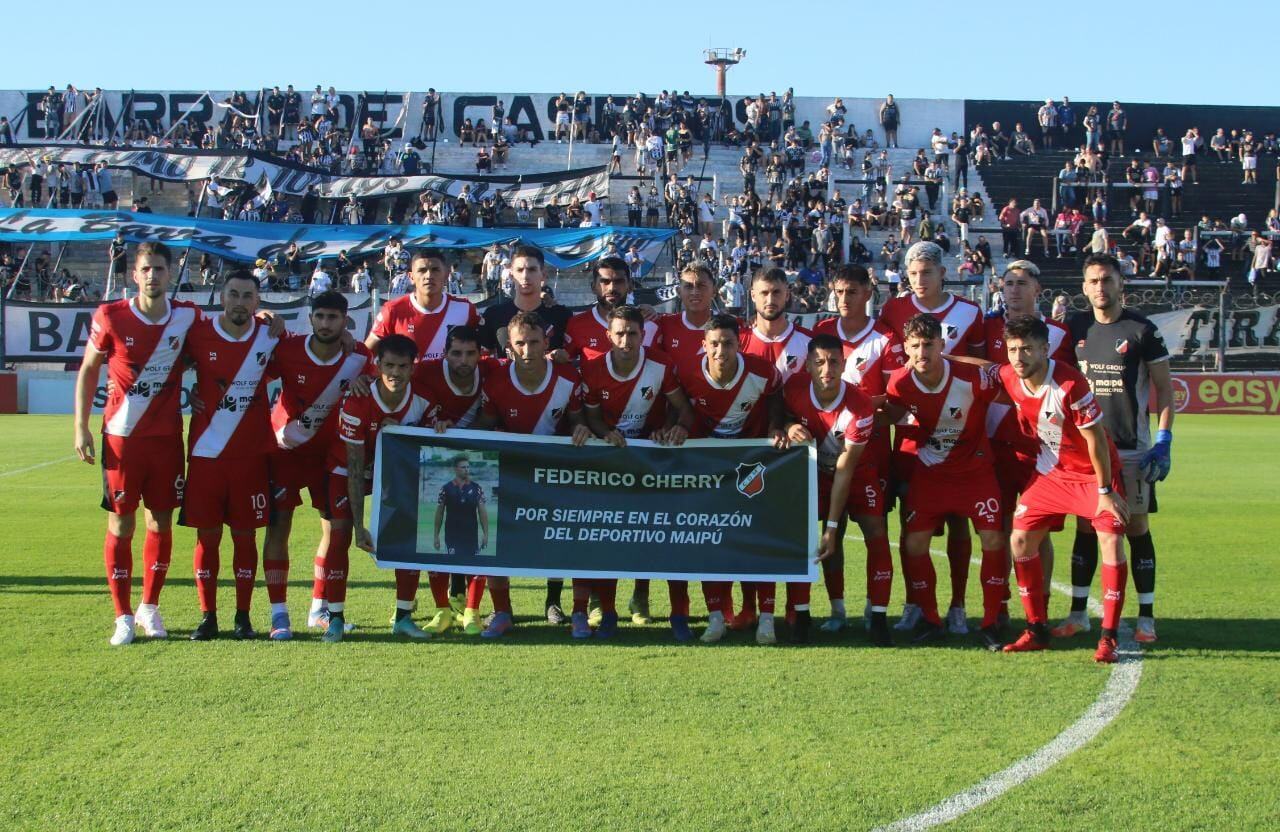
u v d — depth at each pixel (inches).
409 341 252.7
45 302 953.5
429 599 305.3
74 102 1440.7
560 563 259.4
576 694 213.0
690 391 262.8
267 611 286.4
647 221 1296.8
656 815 158.1
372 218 1235.2
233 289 245.4
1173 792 166.4
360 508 250.5
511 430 265.6
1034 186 1466.5
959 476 253.0
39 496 501.4
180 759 178.5
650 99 1515.7
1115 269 260.4
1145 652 245.0
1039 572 247.8
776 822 155.9
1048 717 199.8
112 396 248.1
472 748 183.8
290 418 256.5
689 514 258.8
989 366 255.0
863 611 295.1
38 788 167.2
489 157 1457.9
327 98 1457.9
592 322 291.3
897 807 160.9
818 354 248.7
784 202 1310.3
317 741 186.7
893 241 1278.3
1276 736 190.1
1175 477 599.8
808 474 256.2
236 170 1150.3
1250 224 1438.2
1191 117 1561.3
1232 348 1097.4
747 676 226.1
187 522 251.6
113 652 242.4
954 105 1556.3
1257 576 335.3
